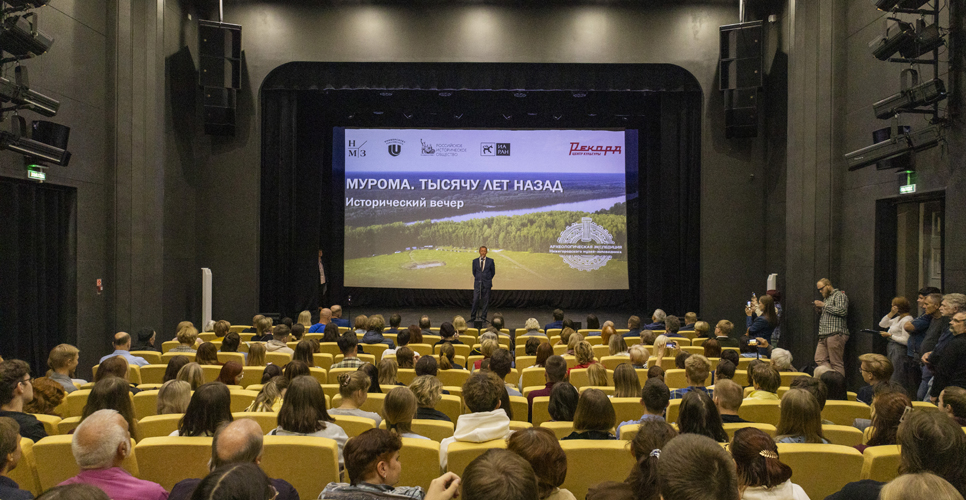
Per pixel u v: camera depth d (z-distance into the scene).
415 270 13.35
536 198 13.27
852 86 7.97
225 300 10.15
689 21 10.12
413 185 13.30
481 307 12.66
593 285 13.29
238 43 9.75
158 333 8.83
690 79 10.30
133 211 8.49
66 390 4.41
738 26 9.52
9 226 6.75
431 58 10.13
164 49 9.05
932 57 6.30
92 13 8.06
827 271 8.25
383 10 10.17
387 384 4.16
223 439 1.98
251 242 10.15
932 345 5.41
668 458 1.31
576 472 2.76
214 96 9.73
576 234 13.29
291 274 10.98
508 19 10.17
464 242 13.36
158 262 8.84
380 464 1.99
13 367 3.20
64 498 1.30
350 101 12.09
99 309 8.21
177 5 9.48
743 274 10.12
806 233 8.40
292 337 7.01
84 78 7.90
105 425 2.14
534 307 13.34
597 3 10.16
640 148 12.98
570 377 5.07
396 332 7.92
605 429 2.96
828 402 3.80
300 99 11.88
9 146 5.86
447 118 13.09
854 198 7.87
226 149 10.15
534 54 10.13
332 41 10.15
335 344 6.35
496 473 1.26
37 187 7.23
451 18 10.17
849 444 3.15
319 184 12.09
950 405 2.75
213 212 10.16
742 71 9.52
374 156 13.29
